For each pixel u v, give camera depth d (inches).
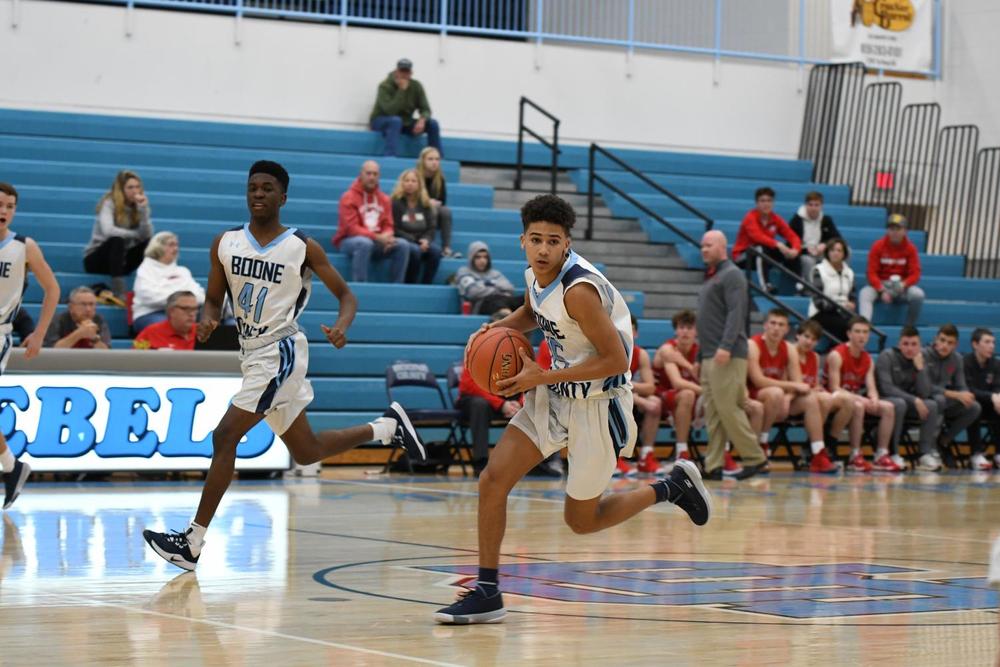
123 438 380.5
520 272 548.1
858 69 714.2
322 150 588.1
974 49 735.7
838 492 401.1
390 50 625.6
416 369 468.1
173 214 523.2
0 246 279.4
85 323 406.3
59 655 144.2
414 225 532.1
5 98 560.7
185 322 411.5
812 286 547.5
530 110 655.1
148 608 176.1
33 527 267.9
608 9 684.1
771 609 182.9
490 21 655.8
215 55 593.9
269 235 220.8
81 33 572.4
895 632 165.3
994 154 687.7
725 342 436.5
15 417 370.6
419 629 163.2
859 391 515.5
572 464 175.5
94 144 541.0
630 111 677.3
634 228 619.2
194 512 302.2
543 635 160.6
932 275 658.2
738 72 699.4
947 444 542.6
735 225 622.8
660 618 174.1
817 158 697.0
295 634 158.4
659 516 319.3
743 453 453.1
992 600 193.2
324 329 222.5
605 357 168.9
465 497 357.1
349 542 253.6
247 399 217.3
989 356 545.0
